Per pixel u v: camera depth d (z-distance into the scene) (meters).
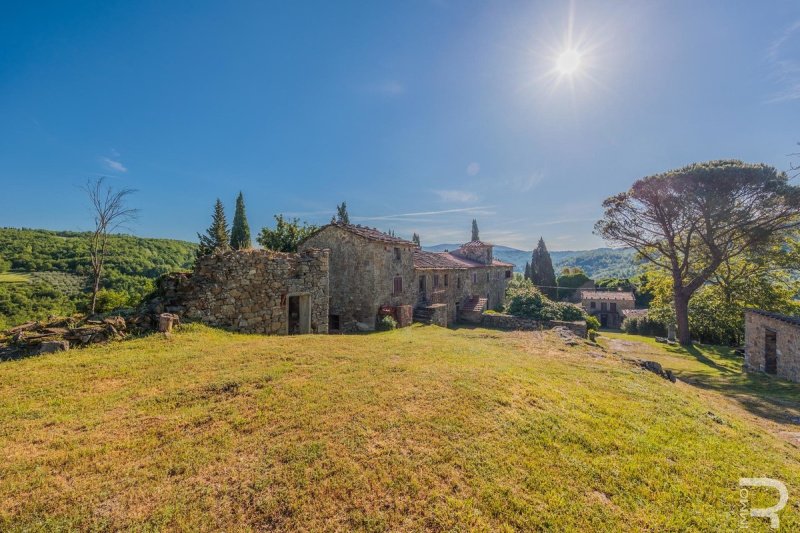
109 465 3.73
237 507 3.25
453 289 28.42
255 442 4.29
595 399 6.70
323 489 3.54
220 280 10.52
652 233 23.25
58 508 3.10
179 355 7.38
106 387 5.73
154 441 4.22
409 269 22.94
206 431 4.50
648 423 5.82
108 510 3.12
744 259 22.75
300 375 6.71
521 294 26.38
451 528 3.19
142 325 8.98
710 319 23.77
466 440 4.62
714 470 4.56
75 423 4.57
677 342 23.27
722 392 11.41
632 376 8.98
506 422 5.20
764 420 8.36
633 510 3.67
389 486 3.66
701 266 24.06
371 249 19.62
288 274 12.74
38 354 7.12
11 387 5.57
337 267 20.61
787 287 22.88
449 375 7.03
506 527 3.25
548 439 4.86
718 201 18.80
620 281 53.19
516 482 3.90
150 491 3.39
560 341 13.99
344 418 4.98
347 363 7.69
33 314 22.72
